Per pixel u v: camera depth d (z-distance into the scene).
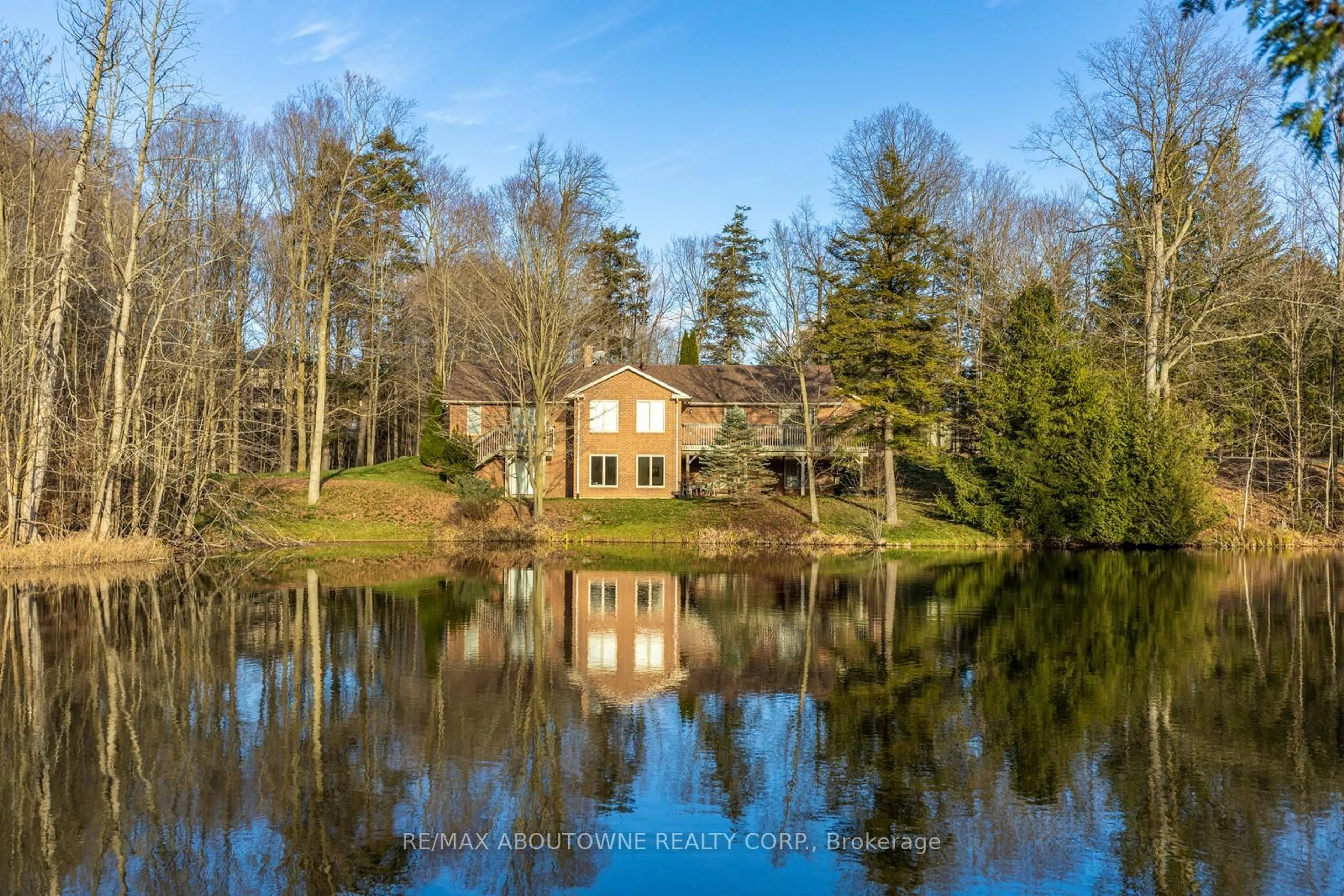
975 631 19.94
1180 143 38.78
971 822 10.07
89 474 30.67
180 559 32.41
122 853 9.17
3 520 29.14
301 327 48.44
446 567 31.34
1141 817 10.20
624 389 46.47
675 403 46.25
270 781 11.01
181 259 34.00
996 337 46.66
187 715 13.41
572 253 42.00
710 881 8.81
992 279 51.84
